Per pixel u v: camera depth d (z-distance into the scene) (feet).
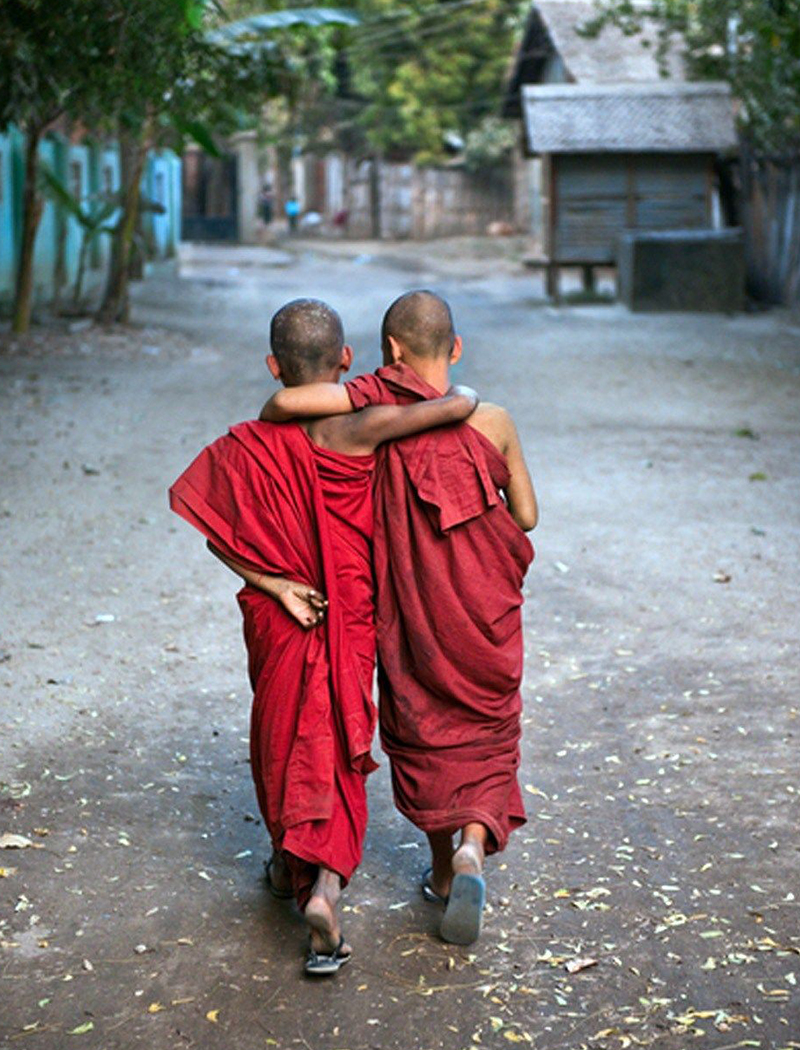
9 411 42.91
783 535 29.25
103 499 32.09
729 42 77.15
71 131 69.87
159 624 23.24
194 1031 12.09
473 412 13.15
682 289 74.18
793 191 73.31
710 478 35.06
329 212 157.79
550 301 83.61
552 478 35.06
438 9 129.18
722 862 15.11
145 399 46.52
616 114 76.95
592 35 77.87
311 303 13.24
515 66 98.17
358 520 13.01
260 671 13.24
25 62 44.01
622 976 12.96
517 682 13.23
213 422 42.52
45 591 24.89
